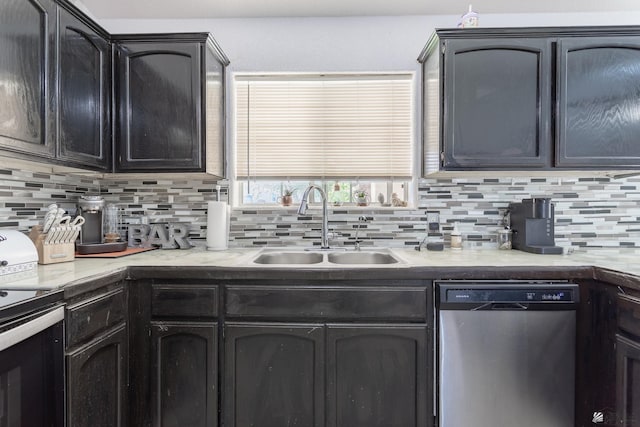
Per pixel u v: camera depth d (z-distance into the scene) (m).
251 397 1.49
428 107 2.00
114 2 2.01
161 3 2.02
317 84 2.18
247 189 2.28
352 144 2.17
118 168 1.81
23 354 0.96
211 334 1.49
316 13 2.13
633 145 1.71
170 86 1.79
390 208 2.15
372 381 1.48
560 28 1.71
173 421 1.50
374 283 1.50
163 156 1.80
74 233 1.62
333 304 1.48
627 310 1.32
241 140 2.20
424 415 1.48
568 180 2.11
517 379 1.46
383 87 2.17
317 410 1.48
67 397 1.14
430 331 1.49
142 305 1.52
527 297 1.45
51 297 1.09
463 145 1.75
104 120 1.76
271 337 1.49
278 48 2.18
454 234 2.07
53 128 1.42
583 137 1.71
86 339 1.24
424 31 2.16
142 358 1.51
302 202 1.98
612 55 1.71
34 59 1.33
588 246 2.10
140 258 1.71
